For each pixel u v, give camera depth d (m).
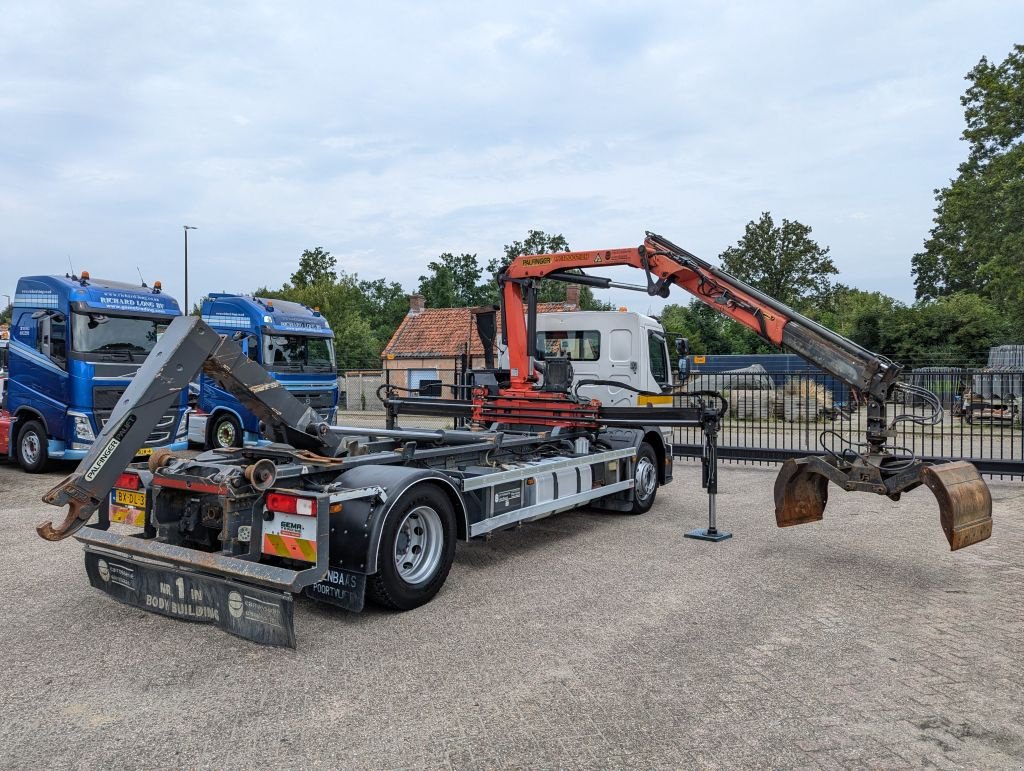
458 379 11.36
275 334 14.35
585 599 5.35
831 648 4.39
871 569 6.23
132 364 11.79
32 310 11.75
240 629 4.22
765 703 3.64
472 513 5.78
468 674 3.98
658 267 8.23
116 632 4.62
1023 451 11.37
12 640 4.47
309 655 4.25
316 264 70.69
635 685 3.85
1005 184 33.69
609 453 7.88
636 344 9.44
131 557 4.78
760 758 3.11
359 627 4.73
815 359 6.84
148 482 5.05
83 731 3.32
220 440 14.29
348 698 3.68
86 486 4.24
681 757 3.12
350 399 31.81
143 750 3.15
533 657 4.23
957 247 48.78
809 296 64.81
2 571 6.04
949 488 5.54
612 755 3.13
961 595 5.49
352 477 5.05
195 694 3.72
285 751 3.15
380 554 4.75
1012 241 33.44
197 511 4.86
